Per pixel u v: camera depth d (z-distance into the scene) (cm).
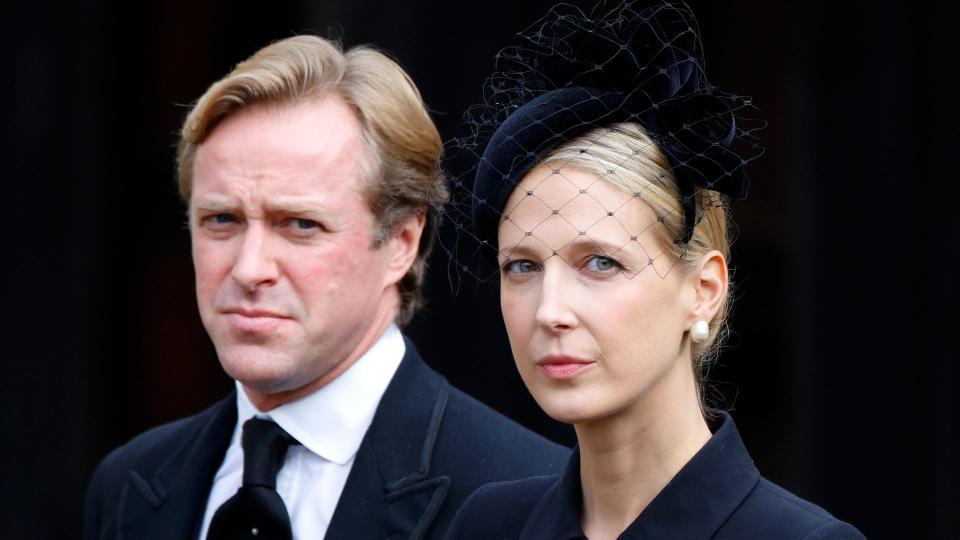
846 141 1959
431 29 2017
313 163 1019
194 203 1048
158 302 2588
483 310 1994
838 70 1961
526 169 767
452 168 1146
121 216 2456
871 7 1938
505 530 844
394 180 1058
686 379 782
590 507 796
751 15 2630
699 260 772
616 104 775
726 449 775
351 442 1070
